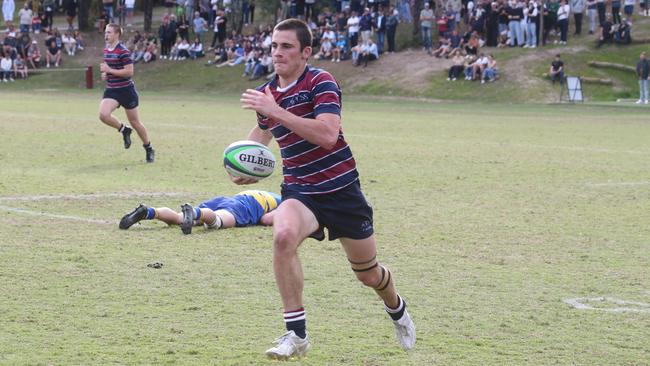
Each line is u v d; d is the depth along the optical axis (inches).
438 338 797.2
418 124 3408.0
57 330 800.3
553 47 5477.4
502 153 2388.0
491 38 5620.1
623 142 2733.8
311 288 964.0
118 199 1542.8
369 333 810.2
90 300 900.6
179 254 1119.6
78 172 1895.9
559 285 995.9
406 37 6043.3
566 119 3740.2
